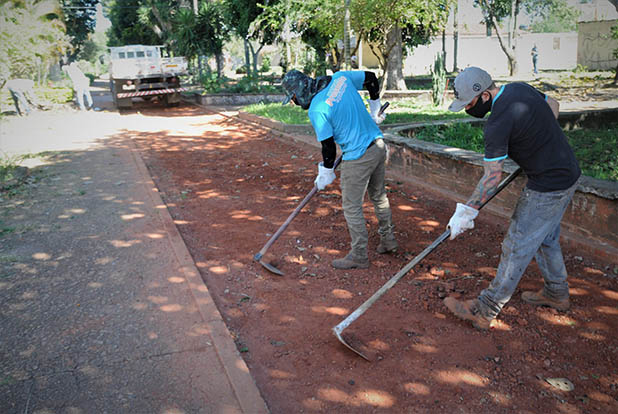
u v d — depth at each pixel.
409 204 5.92
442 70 15.47
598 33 31.28
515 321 3.34
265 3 20.02
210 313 3.45
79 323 3.39
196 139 11.44
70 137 11.83
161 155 9.57
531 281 3.87
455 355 3.00
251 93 20.14
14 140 11.42
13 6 17.08
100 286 3.93
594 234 4.24
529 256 3.08
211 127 13.46
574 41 37.03
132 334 3.24
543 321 3.32
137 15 39.88
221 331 3.22
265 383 2.79
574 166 2.96
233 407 2.56
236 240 4.96
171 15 32.72
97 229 5.24
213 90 20.72
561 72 30.39
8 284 3.99
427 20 13.66
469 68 2.94
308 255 4.55
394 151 7.16
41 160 8.93
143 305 3.62
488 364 2.90
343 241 4.88
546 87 19.30
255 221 5.55
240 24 22.14
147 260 4.41
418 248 4.61
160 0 33.03
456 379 2.78
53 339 3.20
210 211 5.96
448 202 5.86
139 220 5.50
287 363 2.97
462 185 5.84
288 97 3.94
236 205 6.19
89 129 13.26
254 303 3.68
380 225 4.42
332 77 3.98
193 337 3.20
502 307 3.37
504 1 30.52
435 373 2.84
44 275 4.15
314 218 5.60
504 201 5.20
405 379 2.80
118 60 18.09
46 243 4.87
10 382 2.77
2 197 6.51
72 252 4.63
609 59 30.92
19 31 17.34
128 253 4.58
